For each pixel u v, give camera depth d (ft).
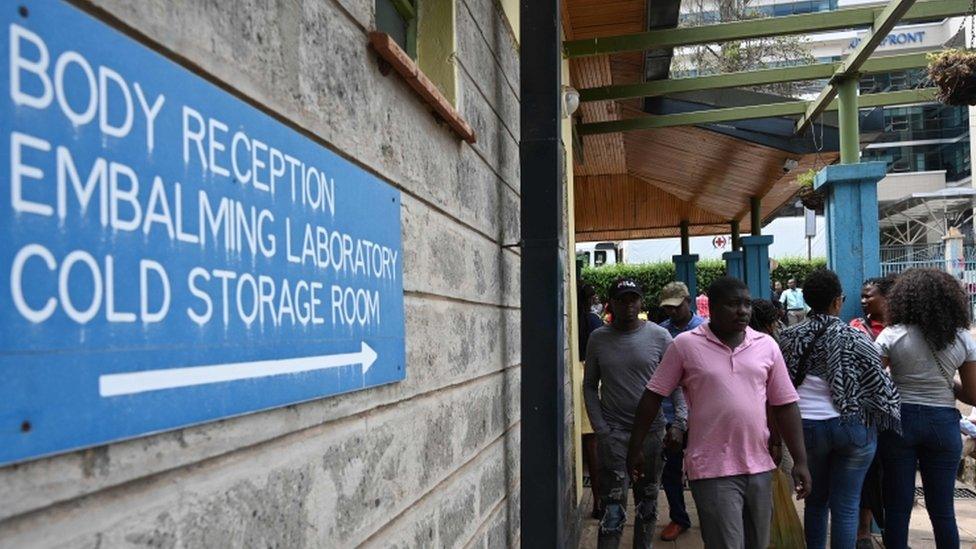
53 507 2.84
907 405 13.96
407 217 6.86
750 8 71.10
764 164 35.29
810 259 91.66
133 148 3.21
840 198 20.95
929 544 17.29
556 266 10.20
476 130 9.86
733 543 11.18
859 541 16.39
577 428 20.67
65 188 2.85
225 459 3.89
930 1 18.89
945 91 17.78
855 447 13.30
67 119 2.87
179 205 3.49
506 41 12.41
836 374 13.39
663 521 20.20
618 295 14.82
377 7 7.91
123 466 3.17
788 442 12.07
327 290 4.98
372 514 5.71
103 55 3.07
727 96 29.22
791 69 23.56
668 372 12.16
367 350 5.62
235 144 3.98
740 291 11.54
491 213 10.64
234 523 3.94
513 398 11.59
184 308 3.50
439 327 7.73
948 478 13.94
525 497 9.89
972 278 48.65
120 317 3.10
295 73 4.80
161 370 3.33
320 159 4.97
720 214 54.24
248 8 4.25
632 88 24.63
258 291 4.13
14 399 2.61
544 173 10.35
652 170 44.06
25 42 2.70
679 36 20.86
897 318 14.25
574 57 21.74
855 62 20.61
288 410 4.50
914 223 86.69
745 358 11.59
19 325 2.64
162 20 3.50
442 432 7.65
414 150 7.14
